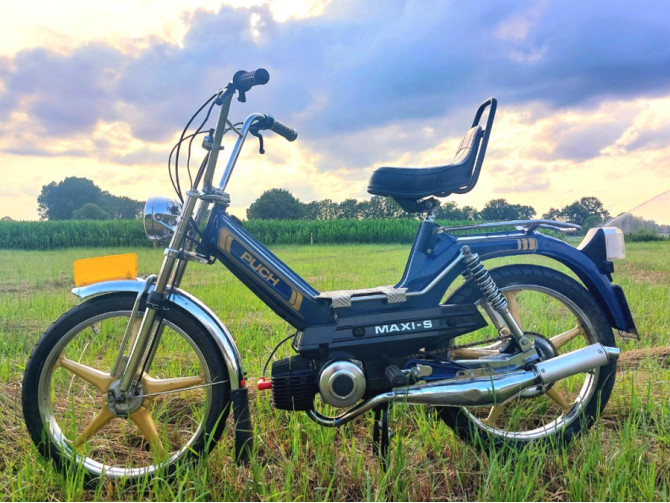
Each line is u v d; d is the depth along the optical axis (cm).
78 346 340
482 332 354
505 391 203
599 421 228
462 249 212
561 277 226
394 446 219
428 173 213
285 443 228
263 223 1923
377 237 1930
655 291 543
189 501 176
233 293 607
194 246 215
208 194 203
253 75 196
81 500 184
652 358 323
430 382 206
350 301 205
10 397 274
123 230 1917
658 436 213
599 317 226
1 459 216
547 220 226
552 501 185
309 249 1545
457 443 223
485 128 219
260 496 184
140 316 203
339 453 218
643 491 177
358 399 197
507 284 224
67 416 240
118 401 199
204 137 208
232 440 229
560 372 208
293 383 202
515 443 217
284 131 230
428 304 211
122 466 211
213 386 204
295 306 206
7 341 386
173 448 230
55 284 757
